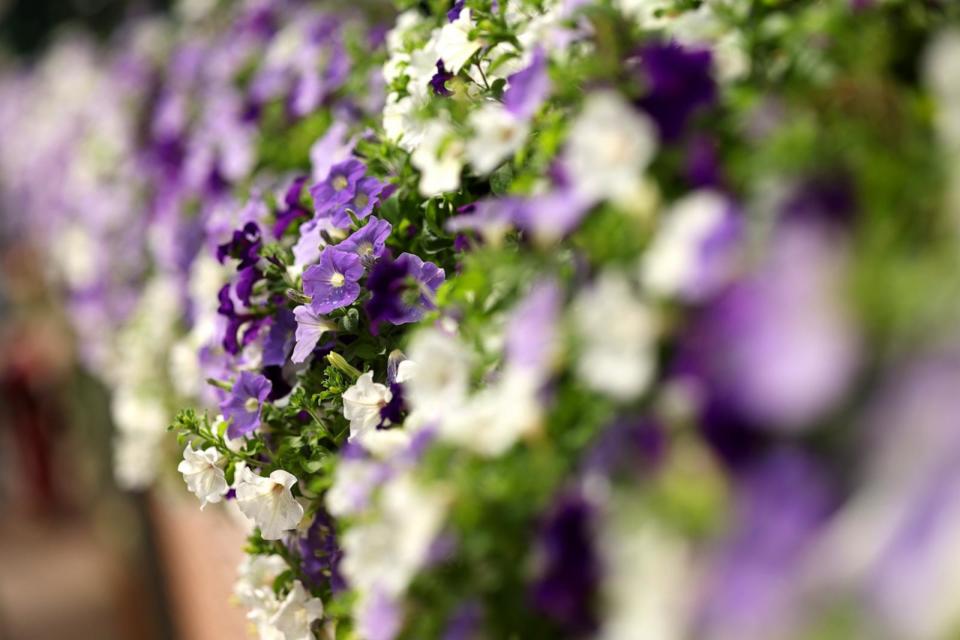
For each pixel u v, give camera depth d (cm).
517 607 124
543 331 124
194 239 230
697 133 123
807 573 107
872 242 111
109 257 329
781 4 134
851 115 121
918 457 103
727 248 114
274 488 152
